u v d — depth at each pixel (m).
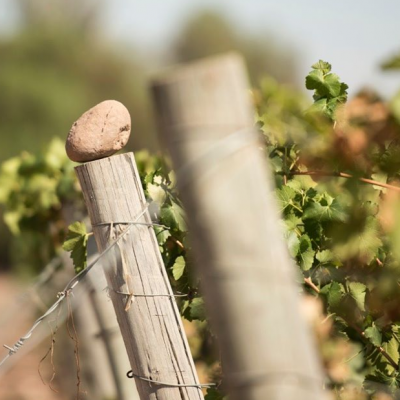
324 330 3.96
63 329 6.00
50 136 35.72
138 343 3.59
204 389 4.96
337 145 3.86
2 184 7.26
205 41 53.38
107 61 41.38
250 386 2.29
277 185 4.09
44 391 7.62
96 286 3.88
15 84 35.50
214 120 2.32
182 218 4.08
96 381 4.98
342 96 3.96
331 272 4.02
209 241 2.32
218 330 2.34
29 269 7.51
